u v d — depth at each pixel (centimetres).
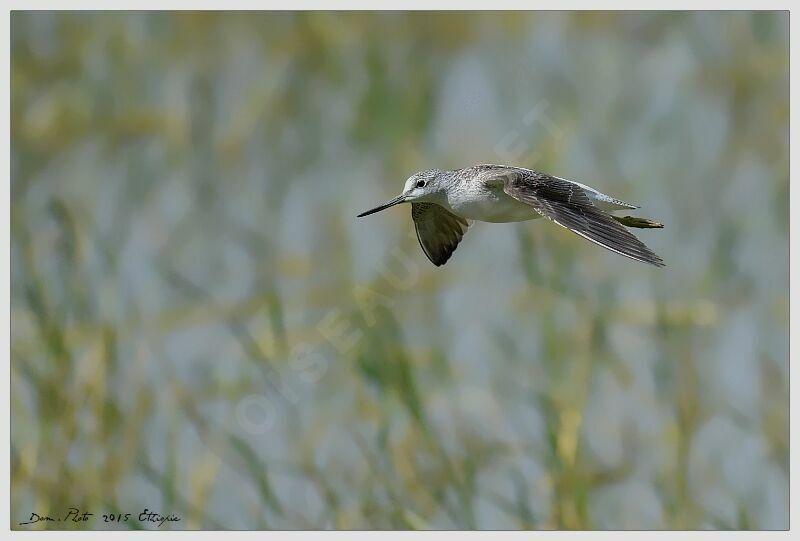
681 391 1373
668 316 1473
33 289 1408
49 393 1328
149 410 1377
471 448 1313
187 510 1284
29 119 1895
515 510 1264
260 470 1283
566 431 1293
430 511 1253
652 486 1313
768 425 1363
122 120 1936
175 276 1584
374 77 1919
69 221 1524
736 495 1303
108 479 1305
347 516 1264
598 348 1397
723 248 1596
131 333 1492
